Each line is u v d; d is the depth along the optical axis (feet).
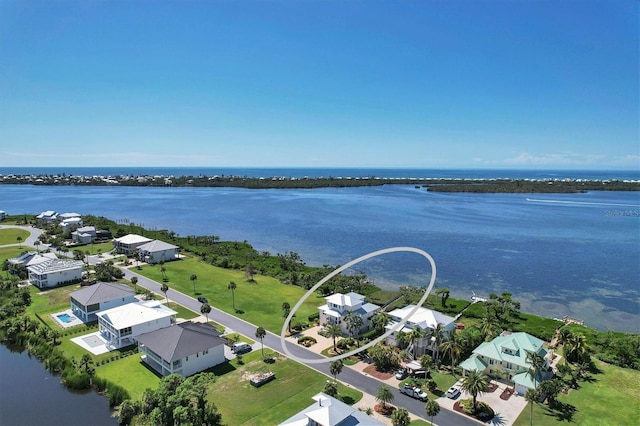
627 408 177.27
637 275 415.64
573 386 195.31
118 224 626.23
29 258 380.37
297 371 203.51
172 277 369.50
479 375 175.11
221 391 183.83
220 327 256.73
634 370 214.07
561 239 586.04
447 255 494.59
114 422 164.25
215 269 405.59
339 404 150.92
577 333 236.84
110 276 350.02
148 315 239.30
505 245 548.31
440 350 216.33
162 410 153.89
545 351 215.10
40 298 305.94
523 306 333.01
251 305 300.20
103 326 240.94
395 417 154.92
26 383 194.29
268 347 229.86
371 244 549.95
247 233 624.18
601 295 359.25
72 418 166.61
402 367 208.44
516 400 182.39
